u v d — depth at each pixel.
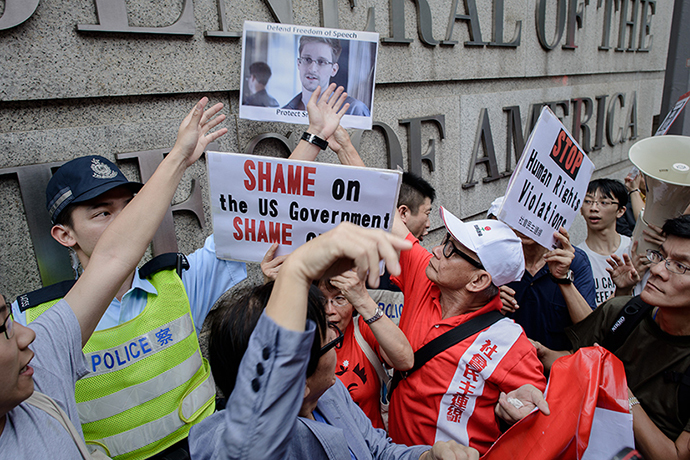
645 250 2.41
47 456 0.88
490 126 4.90
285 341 0.72
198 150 1.47
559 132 2.01
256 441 0.71
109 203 1.61
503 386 1.65
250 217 1.59
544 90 5.70
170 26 2.41
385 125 3.67
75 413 1.08
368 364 1.91
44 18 2.04
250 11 2.80
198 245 2.72
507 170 5.29
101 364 1.50
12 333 0.84
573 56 6.14
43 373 1.02
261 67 2.59
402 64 3.79
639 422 1.55
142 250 1.21
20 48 1.99
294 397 0.74
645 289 1.64
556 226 2.14
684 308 1.57
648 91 8.40
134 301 1.61
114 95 2.30
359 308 1.66
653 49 8.30
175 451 1.62
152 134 2.44
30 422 0.89
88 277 1.16
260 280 3.04
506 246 1.77
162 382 1.58
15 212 2.05
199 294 1.88
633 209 3.78
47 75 2.08
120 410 1.52
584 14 6.20
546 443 1.43
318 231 1.57
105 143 2.28
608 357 1.51
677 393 1.59
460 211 4.71
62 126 2.19
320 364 1.07
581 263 2.62
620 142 7.72
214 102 2.73
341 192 1.52
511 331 1.72
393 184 1.49
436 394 1.72
